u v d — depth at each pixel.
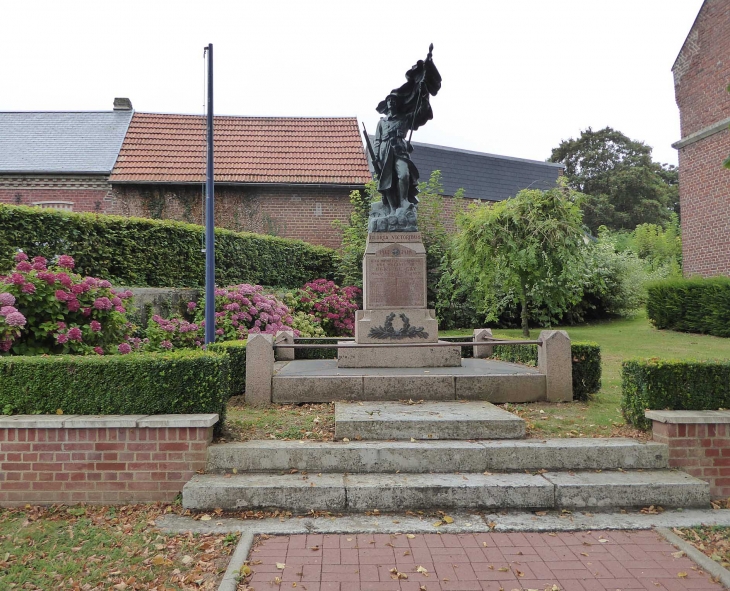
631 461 4.96
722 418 4.93
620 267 19.64
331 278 17.19
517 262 13.09
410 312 8.11
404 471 4.89
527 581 3.45
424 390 6.61
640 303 20.95
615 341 14.27
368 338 8.03
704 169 16.59
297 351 10.83
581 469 4.94
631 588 3.38
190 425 4.77
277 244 15.49
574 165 45.94
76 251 10.21
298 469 4.87
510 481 4.62
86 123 19.64
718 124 15.70
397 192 8.67
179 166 17.72
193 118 20.30
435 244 16.98
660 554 3.80
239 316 10.56
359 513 4.45
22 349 6.37
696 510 4.55
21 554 3.80
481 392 6.68
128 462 4.74
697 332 15.43
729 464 4.94
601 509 4.52
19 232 9.51
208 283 8.94
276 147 19.45
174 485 4.75
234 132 19.94
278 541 3.97
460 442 5.18
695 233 16.94
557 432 5.50
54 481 4.70
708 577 3.50
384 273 8.21
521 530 4.16
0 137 18.48
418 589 3.35
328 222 18.03
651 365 5.34
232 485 4.48
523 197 13.70
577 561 3.70
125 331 7.85
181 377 5.04
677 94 17.59
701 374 5.31
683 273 17.50
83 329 6.85
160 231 11.88
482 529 4.16
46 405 4.94
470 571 3.56
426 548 3.87
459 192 18.23
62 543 3.97
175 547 3.88
